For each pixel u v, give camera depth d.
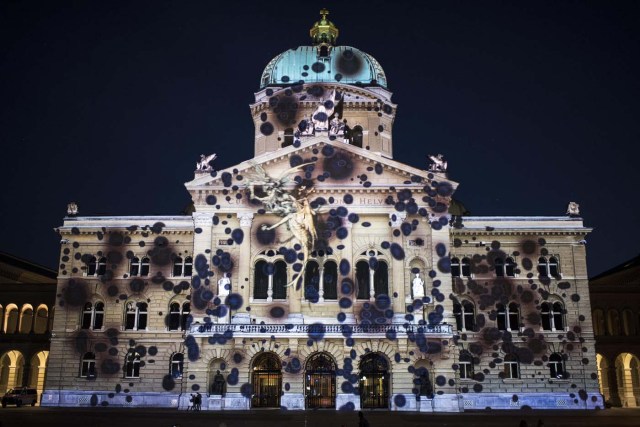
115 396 56.72
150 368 57.56
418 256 54.06
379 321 51.12
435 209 53.69
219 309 50.72
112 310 59.09
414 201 52.97
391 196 53.31
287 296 53.47
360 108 64.31
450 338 50.56
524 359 57.34
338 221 51.22
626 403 65.62
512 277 59.34
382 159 54.91
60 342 58.47
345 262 53.00
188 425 37.69
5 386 69.75
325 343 51.09
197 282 51.94
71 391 57.25
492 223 60.19
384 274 54.75
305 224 53.00
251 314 53.28
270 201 53.56
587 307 58.84
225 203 55.22
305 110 63.78
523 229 59.91
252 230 54.88
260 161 55.03
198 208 55.16
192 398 49.38
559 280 59.41
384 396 51.44
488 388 57.06
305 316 53.00
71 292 58.78
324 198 54.59
